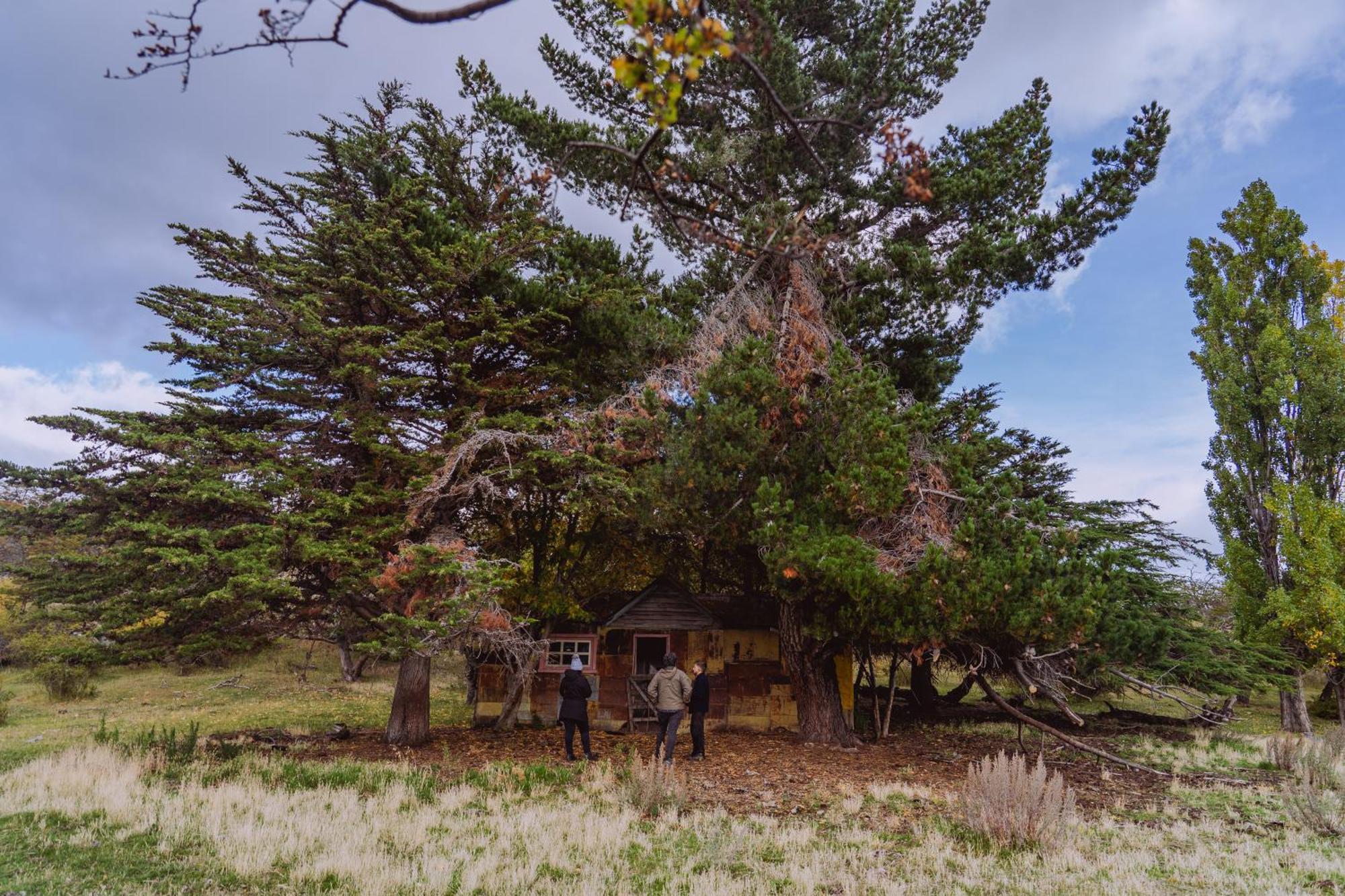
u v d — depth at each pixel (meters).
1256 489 24.11
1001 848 8.43
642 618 18.53
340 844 7.88
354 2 2.62
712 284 16.98
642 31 2.62
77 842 7.83
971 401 23.44
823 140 14.63
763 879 7.23
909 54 16.36
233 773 11.59
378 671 29.91
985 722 20.56
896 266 14.92
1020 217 15.79
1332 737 15.74
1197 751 15.99
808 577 12.48
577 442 13.87
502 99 16.19
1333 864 7.86
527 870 7.34
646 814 9.75
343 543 12.36
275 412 14.34
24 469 11.18
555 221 15.80
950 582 11.47
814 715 16.12
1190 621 20.70
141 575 11.76
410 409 15.02
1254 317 24.89
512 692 17.72
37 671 22.88
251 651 13.59
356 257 13.93
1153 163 15.59
